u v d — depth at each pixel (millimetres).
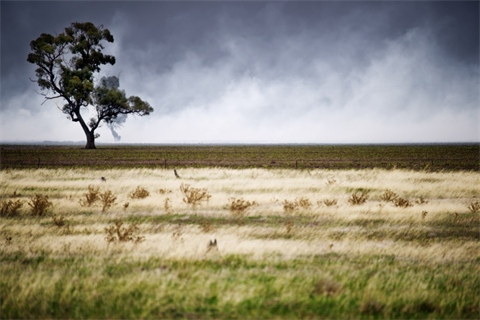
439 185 19625
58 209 13047
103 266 6363
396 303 4773
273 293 5000
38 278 5504
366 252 7617
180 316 4305
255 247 7734
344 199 15625
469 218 11477
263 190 18219
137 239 8164
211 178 23797
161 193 16672
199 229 9891
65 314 4398
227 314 4359
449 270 6422
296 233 9406
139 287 5121
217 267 6312
